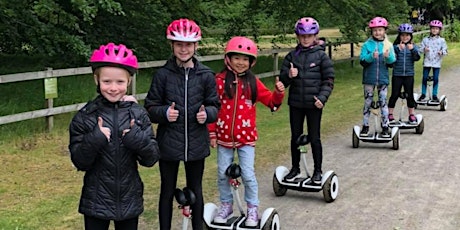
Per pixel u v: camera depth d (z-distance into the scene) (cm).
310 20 436
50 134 638
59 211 406
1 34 902
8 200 429
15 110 729
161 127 317
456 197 443
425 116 820
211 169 525
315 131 437
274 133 684
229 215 360
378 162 555
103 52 251
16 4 770
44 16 740
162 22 1066
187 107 312
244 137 346
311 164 543
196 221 327
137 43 1066
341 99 970
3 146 579
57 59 1010
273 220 353
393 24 1361
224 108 346
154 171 516
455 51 1994
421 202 430
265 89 353
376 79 613
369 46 611
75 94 854
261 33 1361
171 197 326
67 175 499
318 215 402
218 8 1183
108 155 254
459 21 2777
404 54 695
